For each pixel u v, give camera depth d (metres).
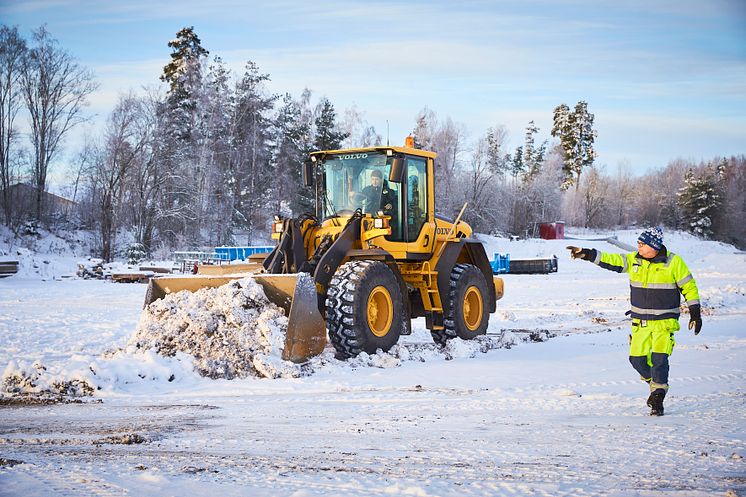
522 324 15.48
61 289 28.19
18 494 3.41
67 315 17.66
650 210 111.94
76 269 38.88
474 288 12.30
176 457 4.47
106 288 29.06
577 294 25.23
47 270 37.75
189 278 10.05
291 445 4.91
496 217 69.94
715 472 3.98
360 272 9.73
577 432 5.30
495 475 3.95
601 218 104.69
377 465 4.23
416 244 11.36
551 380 8.12
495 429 5.50
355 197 11.28
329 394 7.43
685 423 5.59
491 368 9.02
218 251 40.28
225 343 8.91
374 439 5.13
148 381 8.15
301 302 9.03
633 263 6.46
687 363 9.16
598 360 9.70
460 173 68.69
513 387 7.67
